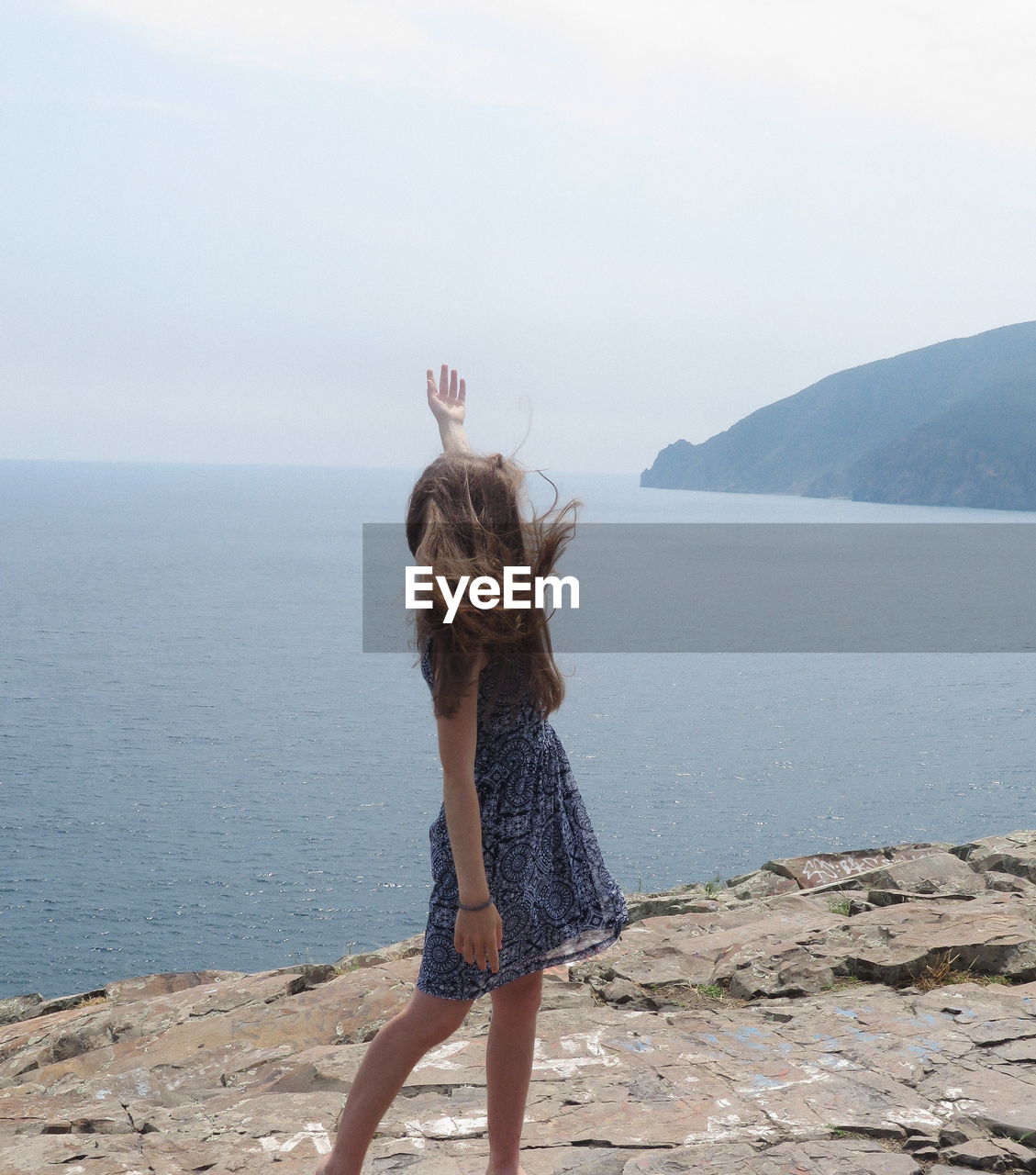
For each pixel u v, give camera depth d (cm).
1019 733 9362
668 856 5769
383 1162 263
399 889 5100
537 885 224
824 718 10119
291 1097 313
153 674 11656
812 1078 307
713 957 439
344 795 6994
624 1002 400
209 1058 390
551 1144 270
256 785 7244
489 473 222
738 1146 264
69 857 5519
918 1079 303
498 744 223
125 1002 561
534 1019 244
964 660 13575
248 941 4381
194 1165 266
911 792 7294
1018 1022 341
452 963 221
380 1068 225
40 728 8844
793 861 680
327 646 13862
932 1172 254
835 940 435
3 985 3866
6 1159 272
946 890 537
